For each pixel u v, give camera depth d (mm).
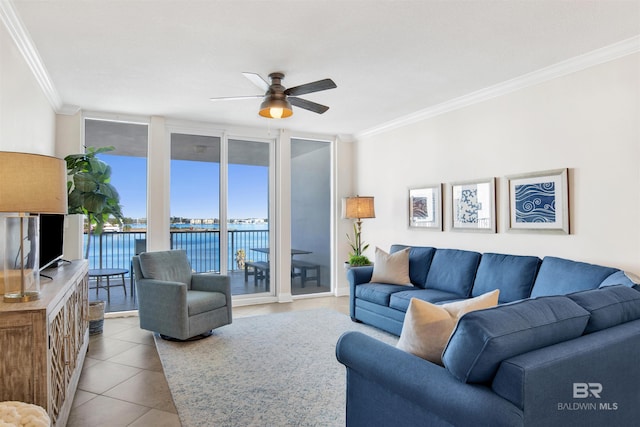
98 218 4172
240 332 4137
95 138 4855
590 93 3148
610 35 2797
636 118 2869
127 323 4484
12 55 2613
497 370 1370
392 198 5414
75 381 2662
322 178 6234
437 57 3176
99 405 2539
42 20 2545
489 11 2471
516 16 2531
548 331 1502
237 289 5574
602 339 1608
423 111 4762
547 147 3465
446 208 4531
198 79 3656
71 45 2922
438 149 4637
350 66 3355
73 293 2604
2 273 2170
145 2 2342
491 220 3941
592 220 3131
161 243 4980
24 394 1720
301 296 5996
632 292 1985
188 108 4617
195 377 2977
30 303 1848
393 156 5387
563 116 3338
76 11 2436
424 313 1738
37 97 3393
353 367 1894
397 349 1785
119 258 5129
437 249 4387
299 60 3223
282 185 5773
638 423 1731
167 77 3598
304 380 2926
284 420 2350
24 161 1877
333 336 3990
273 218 5832
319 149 6250
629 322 1852
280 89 3326
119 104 4438
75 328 2680
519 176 3682
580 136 3215
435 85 3861
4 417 1463
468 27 2680
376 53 3096
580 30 2725
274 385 2838
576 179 3244
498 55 3143
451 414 1399
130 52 3055
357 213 5426
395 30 2721
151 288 3912
